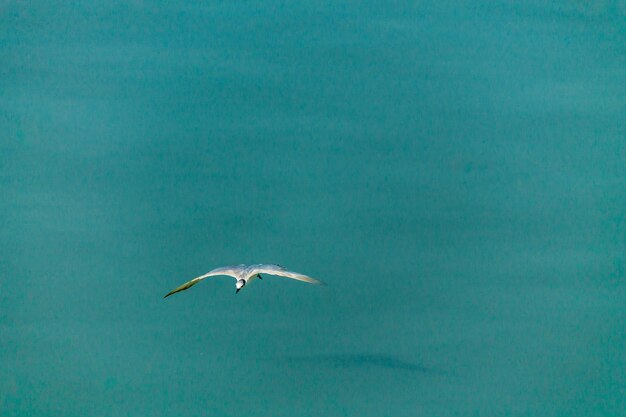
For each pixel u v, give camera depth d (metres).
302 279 22.31
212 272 23.47
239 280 22.61
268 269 22.80
